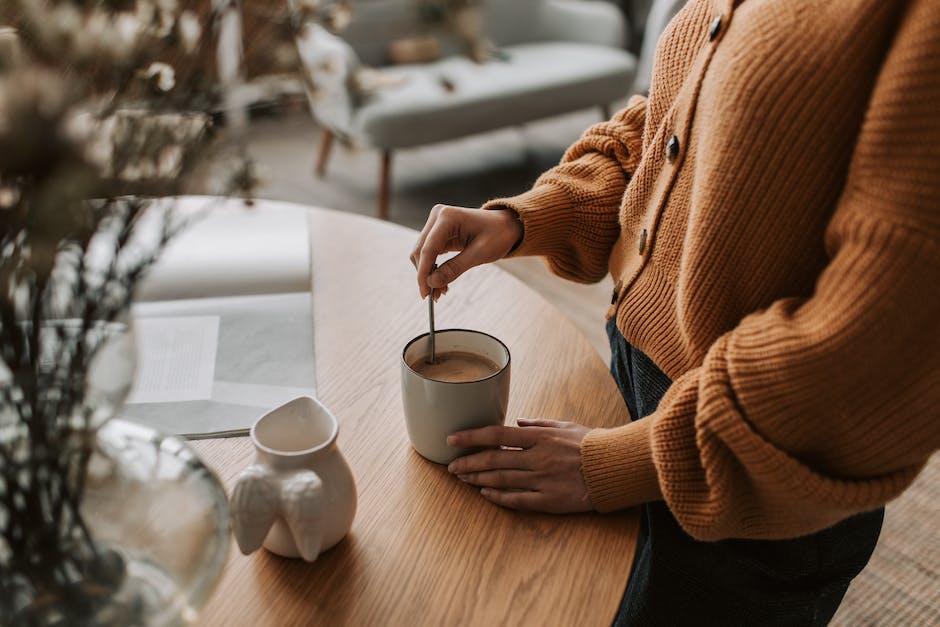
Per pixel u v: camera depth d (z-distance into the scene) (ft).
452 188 10.48
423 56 10.00
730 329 2.28
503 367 2.45
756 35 1.99
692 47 2.52
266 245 3.65
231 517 2.00
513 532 2.29
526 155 11.65
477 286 3.44
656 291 2.60
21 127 1.22
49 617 1.71
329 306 3.26
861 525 2.75
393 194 10.23
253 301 3.25
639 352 2.93
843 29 1.84
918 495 5.64
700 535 2.20
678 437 2.16
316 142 11.48
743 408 1.98
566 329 3.18
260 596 2.06
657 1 10.65
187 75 1.49
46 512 1.64
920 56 1.65
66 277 1.50
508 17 11.61
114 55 1.35
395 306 3.28
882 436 1.87
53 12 1.30
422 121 9.04
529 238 3.02
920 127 1.66
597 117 13.11
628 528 2.33
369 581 2.11
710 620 2.85
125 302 1.55
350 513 2.15
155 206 1.54
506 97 9.71
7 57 1.26
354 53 9.64
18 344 1.49
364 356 2.98
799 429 1.92
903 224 1.70
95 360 1.65
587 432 2.52
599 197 3.13
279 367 2.90
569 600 2.07
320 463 2.05
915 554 5.16
